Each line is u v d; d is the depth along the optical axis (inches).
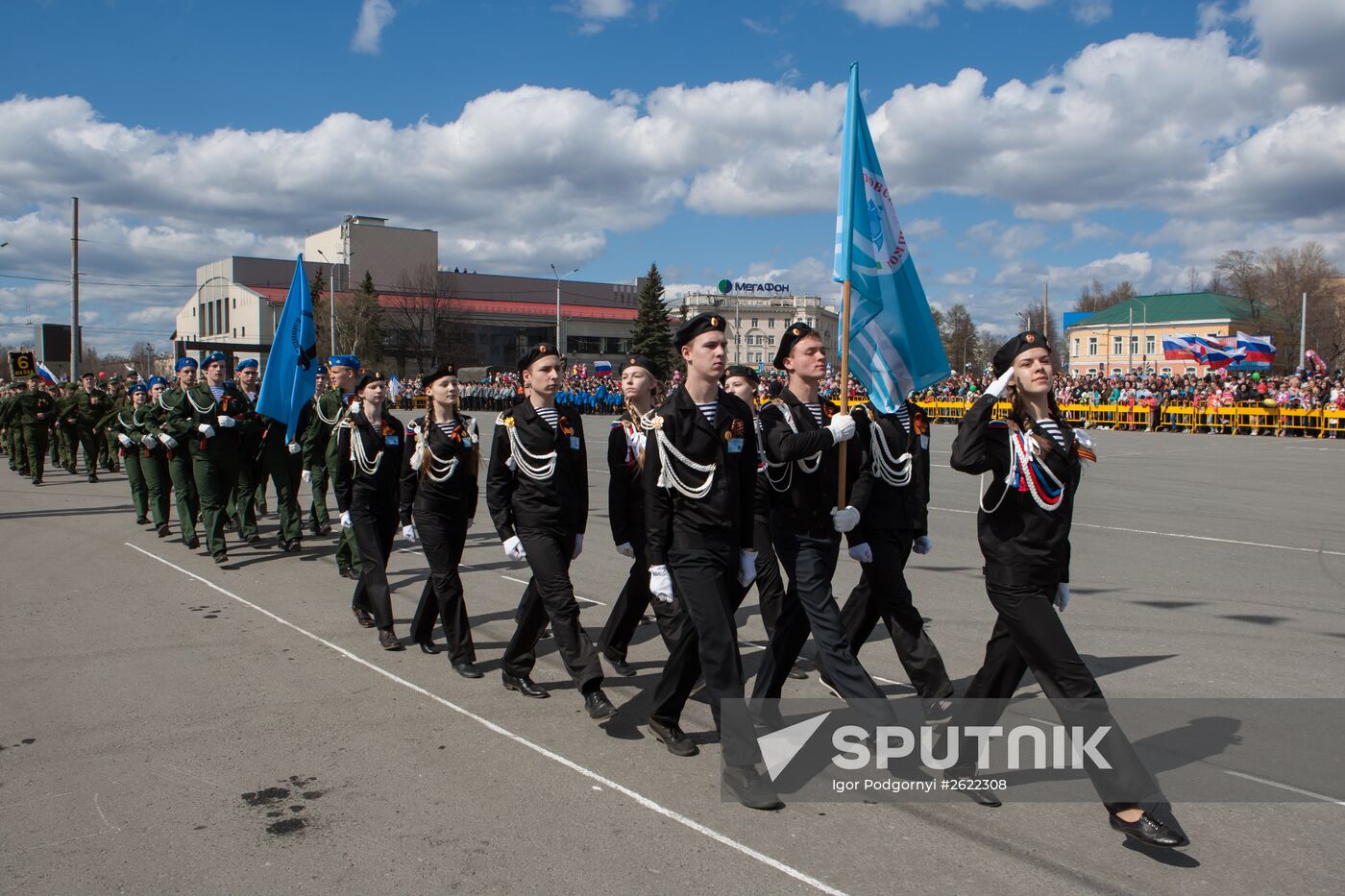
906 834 147.3
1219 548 394.9
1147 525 459.2
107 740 187.3
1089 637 258.2
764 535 230.1
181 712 203.6
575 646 195.0
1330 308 2709.2
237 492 412.8
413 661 242.5
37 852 142.9
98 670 233.1
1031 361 147.6
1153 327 3213.6
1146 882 132.3
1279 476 695.1
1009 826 149.9
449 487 229.5
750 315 4060.0
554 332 3668.8
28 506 555.2
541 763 176.1
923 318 217.3
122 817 154.3
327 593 319.6
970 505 548.7
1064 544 148.9
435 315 3100.4
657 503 168.6
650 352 2928.2
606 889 131.1
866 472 187.0
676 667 177.5
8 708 206.2
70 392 731.4
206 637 264.5
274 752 181.6
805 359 176.2
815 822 151.6
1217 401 1274.6
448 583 230.1
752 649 250.4
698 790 164.1
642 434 221.5
